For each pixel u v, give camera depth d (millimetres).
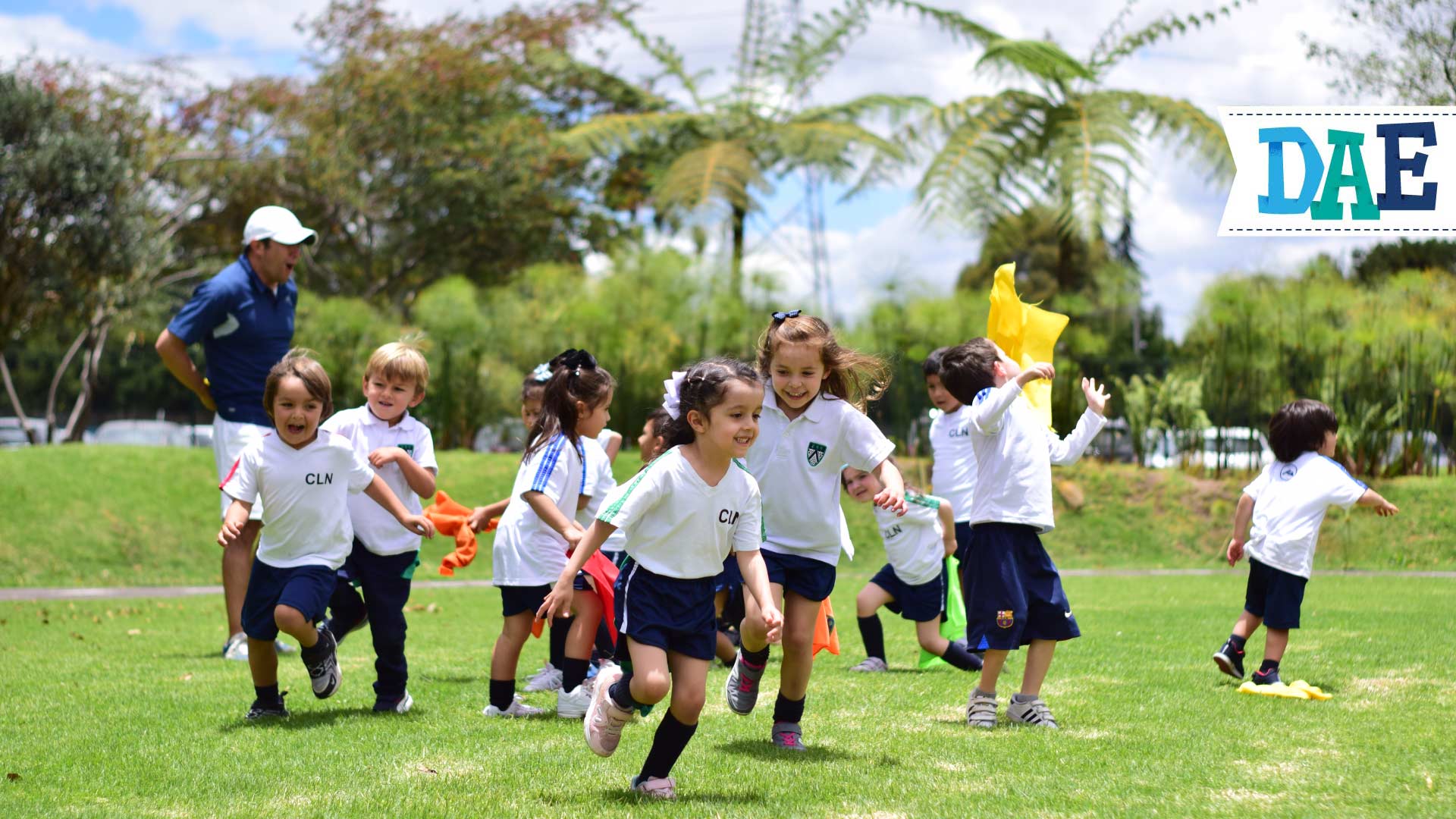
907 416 20859
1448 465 19516
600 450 5656
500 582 5422
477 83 30812
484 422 21656
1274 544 6082
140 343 32750
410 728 4965
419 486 5656
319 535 5176
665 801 3664
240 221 31828
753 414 3846
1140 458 20125
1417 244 25859
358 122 30000
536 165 31547
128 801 3680
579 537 5145
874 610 7160
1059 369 21062
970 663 6934
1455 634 8188
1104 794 3703
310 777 3992
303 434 5117
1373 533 16922
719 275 22312
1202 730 4820
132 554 14617
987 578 5137
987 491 5195
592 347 21250
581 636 5301
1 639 8500
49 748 4484
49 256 25328
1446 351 18953
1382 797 3633
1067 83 24812
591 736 3908
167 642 8414
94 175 25062
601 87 33594
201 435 33094
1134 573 15625
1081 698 5664
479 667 7082
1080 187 22844
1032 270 34156
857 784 3871
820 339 4609
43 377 47562
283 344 8336
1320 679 6191
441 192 30531
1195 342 20781
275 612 5000
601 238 33469
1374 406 18594
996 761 4230
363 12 30797
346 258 32750
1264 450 19875
